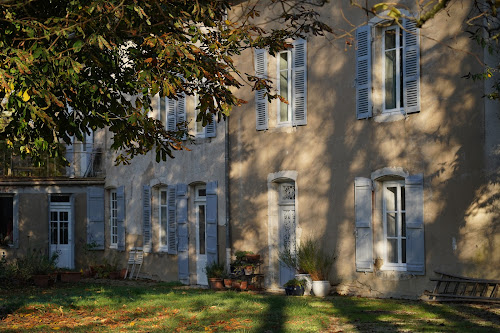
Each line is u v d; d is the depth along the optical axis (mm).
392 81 14578
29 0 8938
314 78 16016
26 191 24359
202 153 19234
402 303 13141
